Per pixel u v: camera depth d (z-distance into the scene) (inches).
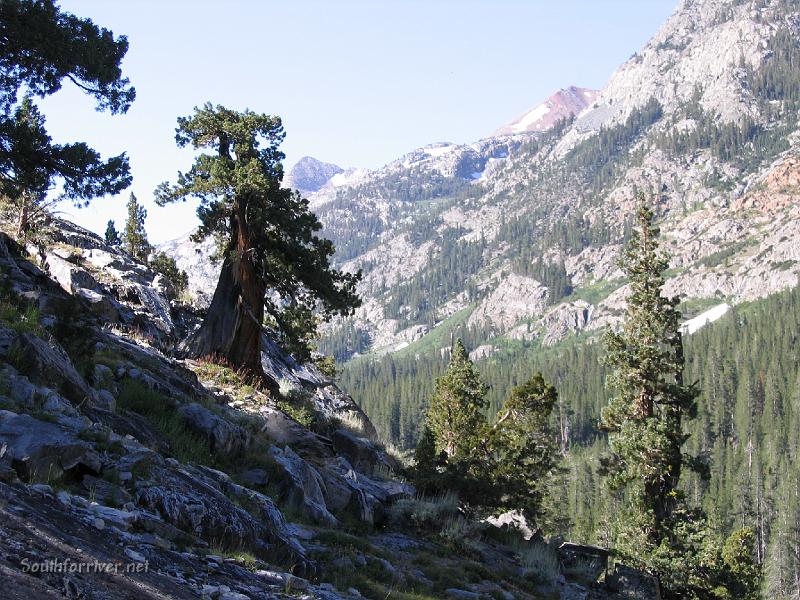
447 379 1675.7
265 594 361.1
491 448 1266.0
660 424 1608.0
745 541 2135.8
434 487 1028.5
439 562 717.9
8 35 870.4
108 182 941.2
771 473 5949.8
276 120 1280.8
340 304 1347.2
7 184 941.8
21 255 1085.1
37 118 1015.0
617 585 1023.6
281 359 1672.0
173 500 406.9
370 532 746.8
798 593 4421.8
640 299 1708.9
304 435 893.8
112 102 963.3
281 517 557.3
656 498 1614.2
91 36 932.0
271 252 1298.0
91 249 1551.4
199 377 1067.3
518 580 792.3
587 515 4498.0
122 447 428.1
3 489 303.0
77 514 327.3
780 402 7406.5
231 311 1243.8
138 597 269.1
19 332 500.7
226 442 653.3
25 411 409.1
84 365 619.8
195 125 1249.4
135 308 1320.1
